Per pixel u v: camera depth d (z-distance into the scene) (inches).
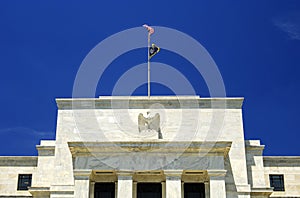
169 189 2025.1
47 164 2313.0
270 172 2393.0
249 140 2340.1
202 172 2091.5
